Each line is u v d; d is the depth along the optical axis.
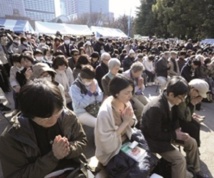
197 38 29.48
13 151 1.36
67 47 10.20
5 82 6.39
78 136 1.65
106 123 2.13
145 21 41.72
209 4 27.05
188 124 3.16
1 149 1.36
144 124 2.60
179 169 2.54
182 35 31.58
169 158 2.58
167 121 2.62
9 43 8.77
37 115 1.21
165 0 31.45
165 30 36.34
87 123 3.41
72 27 32.78
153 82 9.02
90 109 3.51
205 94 3.10
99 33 32.88
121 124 2.21
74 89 3.52
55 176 1.53
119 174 2.05
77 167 1.63
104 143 2.12
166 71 7.59
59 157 1.37
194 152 2.84
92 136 3.75
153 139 2.58
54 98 1.23
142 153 2.17
